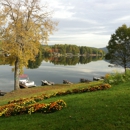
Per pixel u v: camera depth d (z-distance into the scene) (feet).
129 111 27.25
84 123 25.39
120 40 97.09
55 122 27.48
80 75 173.78
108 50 101.45
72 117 28.25
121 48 95.81
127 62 97.30
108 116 26.40
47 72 189.47
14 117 33.81
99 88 47.83
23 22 69.51
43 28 71.56
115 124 23.80
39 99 47.21
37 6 70.13
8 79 140.67
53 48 558.15
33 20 71.15
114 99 34.40
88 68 234.38
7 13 66.80
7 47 67.15
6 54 73.82
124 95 36.47
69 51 626.23
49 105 34.47
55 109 33.22
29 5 69.72
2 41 67.00
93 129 23.32
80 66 260.42
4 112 36.58
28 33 67.77
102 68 236.02
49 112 33.24
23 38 67.41
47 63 299.79
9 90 104.73
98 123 24.67
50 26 72.02
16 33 65.82
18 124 29.27
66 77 160.97
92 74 181.37
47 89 73.77
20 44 68.44
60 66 254.27
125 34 94.68
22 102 43.11
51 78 153.58
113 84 52.49
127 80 54.13
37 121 29.25
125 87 45.78
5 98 63.36
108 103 32.40
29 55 72.59
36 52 72.43
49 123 27.48
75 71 202.39
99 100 35.40
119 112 27.35
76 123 25.77
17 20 67.56
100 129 23.04
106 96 37.91
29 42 69.31
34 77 155.94
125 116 25.66
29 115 33.32
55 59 404.57
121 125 23.35
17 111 35.70
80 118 27.32
